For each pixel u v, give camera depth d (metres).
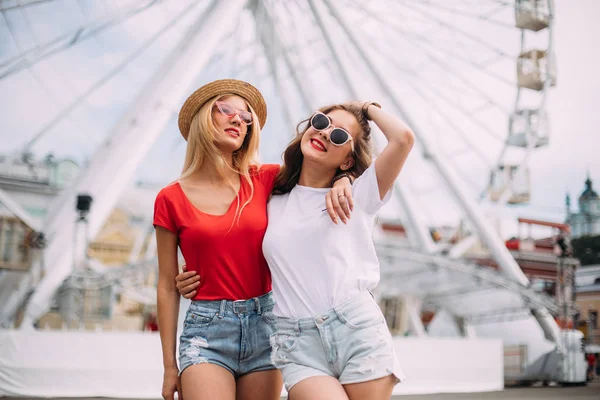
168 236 2.79
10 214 18.55
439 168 18.25
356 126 2.77
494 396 12.95
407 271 20.44
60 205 13.16
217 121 2.82
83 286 16.06
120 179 12.88
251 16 15.20
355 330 2.48
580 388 17.34
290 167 2.85
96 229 13.13
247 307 2.73
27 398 10.31
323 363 2.50
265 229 2.77
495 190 18.72
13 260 17.83
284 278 2.60
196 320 2.71
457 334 23.67
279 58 15.50
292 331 2.54
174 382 2.71
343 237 2.58
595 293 29.02
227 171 2.85
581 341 19.70
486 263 27.44
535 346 20.20
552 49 16.86
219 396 2.59
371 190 2.61
